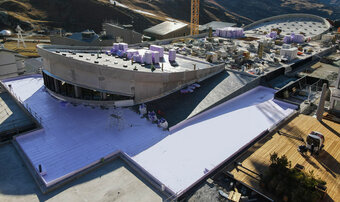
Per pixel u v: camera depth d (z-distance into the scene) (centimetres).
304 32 10306
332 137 3775
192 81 5116
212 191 2811
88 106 4638
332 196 2709
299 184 2666
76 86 4691
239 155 3356
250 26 12081
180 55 6488
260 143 3644
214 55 6091
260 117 4306
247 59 6538
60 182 2920
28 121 4194
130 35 8000
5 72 6700
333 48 8362
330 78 5828
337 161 3266
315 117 4416
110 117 4222
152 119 4081
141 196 2767
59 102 4844
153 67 4659
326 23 10775
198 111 4291
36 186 2912
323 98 4103
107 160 3281
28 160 3284
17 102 4819
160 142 3616
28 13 17612
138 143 3600
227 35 9675
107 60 5016
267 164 3189
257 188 2822
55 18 17988
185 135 3775
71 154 3394
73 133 3853
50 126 4028
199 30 12306
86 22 18238
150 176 2984
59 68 4791
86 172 3091
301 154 3394
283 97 5112
